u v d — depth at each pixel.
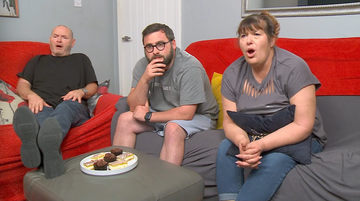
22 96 2.08
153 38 1.64
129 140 1.75
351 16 1.95
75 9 3.06
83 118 2.03
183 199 1.17
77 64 2.31
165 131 1.59
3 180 1.58
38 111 1.96
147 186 1.13
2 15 2.55
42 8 2.81
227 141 1.42
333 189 1.14
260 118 1.34
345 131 1.59
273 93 1.35
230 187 1.28
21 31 2.70
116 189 1.10
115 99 2.10
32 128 1.27
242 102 1.43
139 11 3.17
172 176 1.22
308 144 1.29
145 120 1.68
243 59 1.49
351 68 1.71
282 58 1.35
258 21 1.29
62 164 1.27
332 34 2.04
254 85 1.40
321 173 1.19
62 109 1.83
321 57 1.79
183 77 1.68
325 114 1.70
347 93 1.70
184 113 1.65
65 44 2.30
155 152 1.67
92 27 3.23
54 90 2.18
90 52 3.25
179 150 1.55
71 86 2.23
